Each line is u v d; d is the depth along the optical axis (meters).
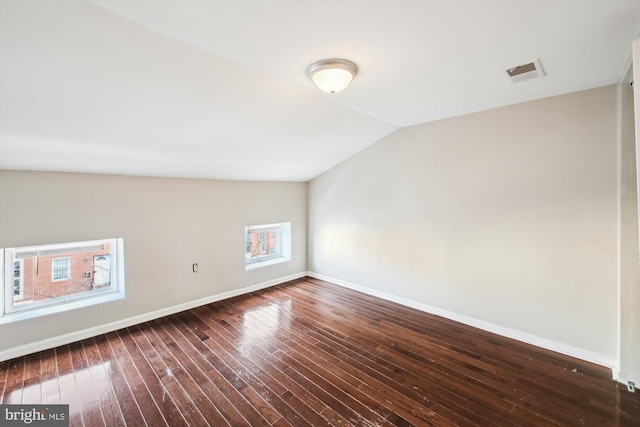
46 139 2.14
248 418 1.83
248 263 4.38
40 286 2.74
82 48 1.50
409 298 3.65
